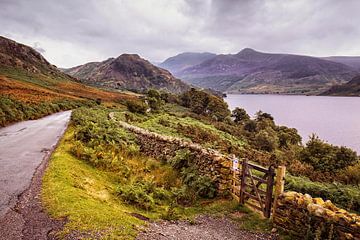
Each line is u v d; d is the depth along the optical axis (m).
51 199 7.53
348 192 10.43
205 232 7.65
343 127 121.31
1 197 7.67
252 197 9.21
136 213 8.22
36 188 8.38
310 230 6.99
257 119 93.25
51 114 36.22
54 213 6.73
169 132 28.20
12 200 7.48
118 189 9.73
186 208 9.55
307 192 10.97
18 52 142.00
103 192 9.31
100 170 11.88
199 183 11.13
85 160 12.64
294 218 7.52
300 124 130.25
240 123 87.12
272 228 7.96
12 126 22.30
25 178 9.29
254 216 8.83
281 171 8.01
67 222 6.31
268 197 8.48
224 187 10.75
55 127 22.34
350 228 6.34
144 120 39.66
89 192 8.86
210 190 10.78
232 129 57.72
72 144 14.73
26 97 40.28
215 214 9.11
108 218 6.85
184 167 13.03
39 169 10.35
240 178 10.30
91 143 14.91
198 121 57.69
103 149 14.26
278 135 56.94
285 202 7.82
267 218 8.52
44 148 14.17
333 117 163.88
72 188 8.62
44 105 37.94
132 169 12.76
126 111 50.34
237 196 10.12
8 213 6.72
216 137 29.42
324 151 24.56
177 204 9.80
